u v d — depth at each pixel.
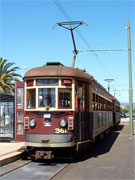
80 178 7.66
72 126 9.69
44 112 9.80
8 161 9.88
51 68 10.16
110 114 22.92
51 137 9.60
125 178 7.65
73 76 10.05
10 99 14.80
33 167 9.22
